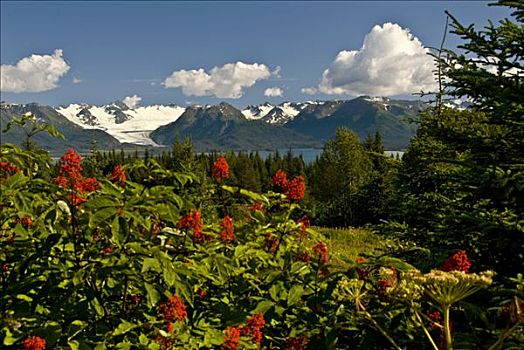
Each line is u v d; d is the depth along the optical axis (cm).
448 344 240
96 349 246
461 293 235
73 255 283
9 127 340
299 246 362
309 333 291
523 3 393
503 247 379
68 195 283
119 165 360
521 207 388
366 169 3712
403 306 288
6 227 317
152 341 255
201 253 309
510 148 420
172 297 262
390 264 293
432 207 526
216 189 387
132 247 259
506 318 306
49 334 245
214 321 294
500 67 402
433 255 414
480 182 392
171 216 270
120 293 305
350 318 291
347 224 2711
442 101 599
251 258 332
